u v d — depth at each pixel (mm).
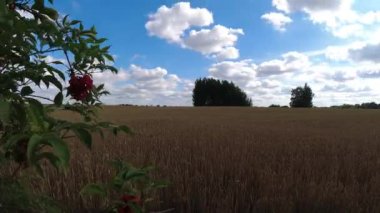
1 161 1816
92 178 6652
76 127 1712
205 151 10430
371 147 12812
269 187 6695
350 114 41781
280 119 32562
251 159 9227
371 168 8703
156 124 23047
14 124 1761
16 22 1735
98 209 5234
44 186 5785
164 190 6254
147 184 2676
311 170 8336
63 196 5848
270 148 11617
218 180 7309
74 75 2148
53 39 2039
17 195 1966
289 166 8648
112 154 9445
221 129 19094
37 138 1442
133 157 9148
